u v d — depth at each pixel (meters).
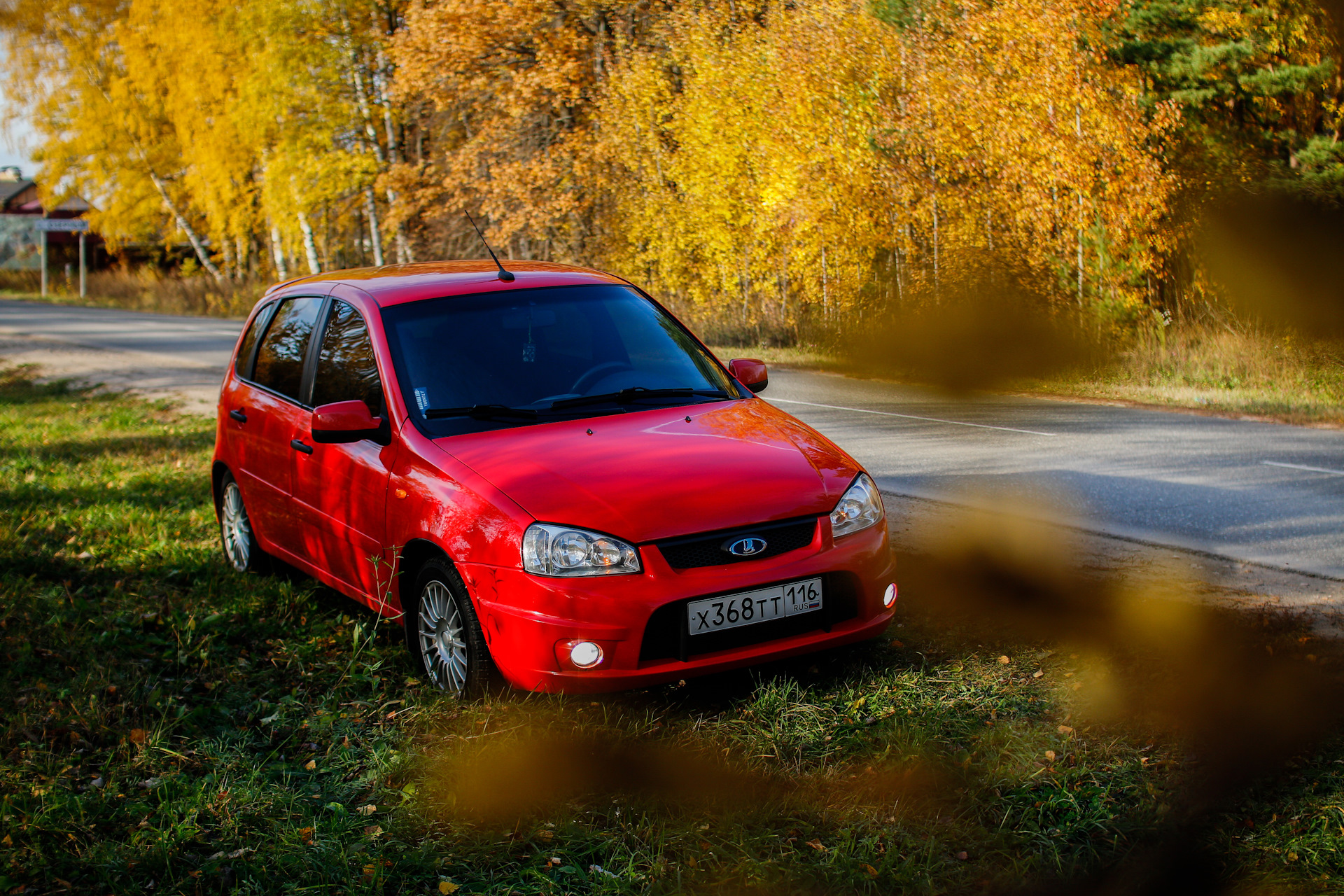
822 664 4.53
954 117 16.94
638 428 4.52
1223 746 3.66
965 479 8.26
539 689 3.92
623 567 3.85
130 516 7.58
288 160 31.64
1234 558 5.95
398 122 30.98
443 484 4.26
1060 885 3.02
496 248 26.05
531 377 4.79
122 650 5.03
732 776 3.65
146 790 3.73
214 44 37.84
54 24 43.00
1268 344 14.33
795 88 18.83
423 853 3.19
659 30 22.45
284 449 5.48
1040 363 15.17
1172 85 16.34
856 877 3.03
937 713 3.98
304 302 5.80
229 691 4.57
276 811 3.54
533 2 23.91
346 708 4.34
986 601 5.21
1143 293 15.68
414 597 4.52
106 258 55.09
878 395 13.42
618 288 5.48
